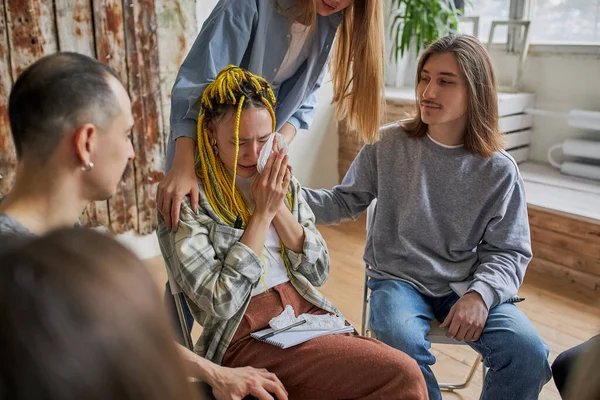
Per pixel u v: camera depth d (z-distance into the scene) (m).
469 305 1.49
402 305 1.55
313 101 1.77
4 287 0.38
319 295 1.42
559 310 2.57
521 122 3.41
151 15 2.75
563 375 1.42
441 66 1.56
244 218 1.33
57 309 0.37
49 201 0.96
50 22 2.51
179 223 1.27
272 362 1.27
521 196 1.62
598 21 3.16
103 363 0.37
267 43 1.55
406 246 1.66
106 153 0.98
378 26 1.58
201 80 1.43
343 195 1.78
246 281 1.26
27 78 0.93
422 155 1.65
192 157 1.33
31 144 0.93
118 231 2.92
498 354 1.45
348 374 1.25
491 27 3.51
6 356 0.36
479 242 1.66
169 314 0.45
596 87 3.17
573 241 2.79
